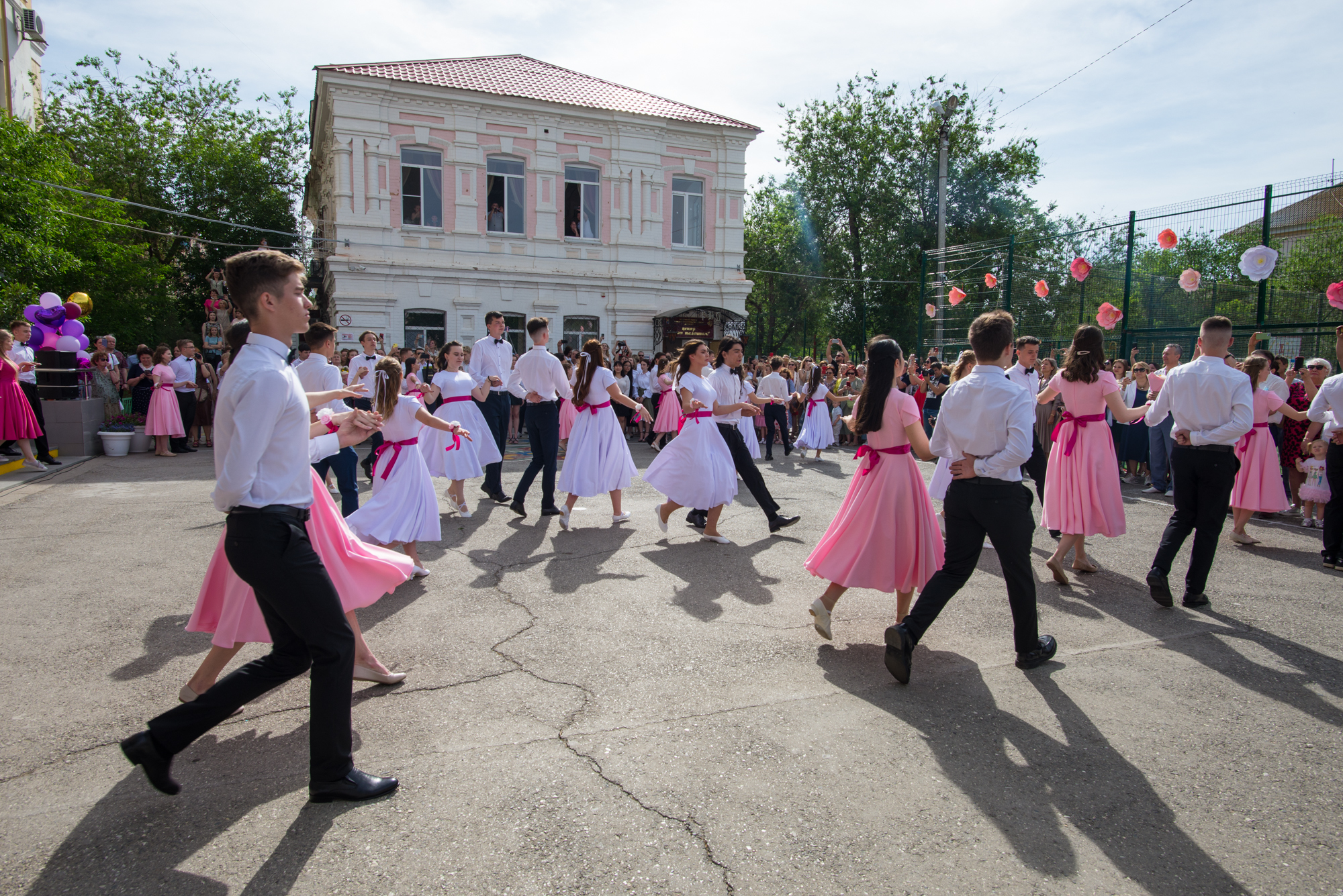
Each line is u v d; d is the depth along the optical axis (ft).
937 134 101.09
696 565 19.10
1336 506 19.13
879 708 11.19
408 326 63.52
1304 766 9.70
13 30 70.90
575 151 67.51
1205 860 7.80
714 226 73.31
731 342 22.72
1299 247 35.68
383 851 7.81
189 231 90.02
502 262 65.82
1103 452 17.49
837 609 15.89
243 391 8.02
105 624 14.52
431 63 68.44
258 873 7.45
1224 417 15.44
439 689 11.73
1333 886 7.43
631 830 8.18
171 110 94.58
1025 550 12.09
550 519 24.56
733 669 12.59
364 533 16.84
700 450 21.16
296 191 100.27
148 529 22.47
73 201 68.28
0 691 11.60
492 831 8.14
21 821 8.32
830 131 105.29
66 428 39.09
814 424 41.16
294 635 8.98
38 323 39.65
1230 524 24.95
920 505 13.64
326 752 8.57
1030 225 104.37
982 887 7.35
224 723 10.70
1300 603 16.42
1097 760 9.75
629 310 69.82
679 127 70.44
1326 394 19.38
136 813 8.48
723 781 9.14
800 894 7.22
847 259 107.14
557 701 11.34
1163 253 39.93
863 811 8.58
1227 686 12.08
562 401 38.42
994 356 11.86
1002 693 11.76
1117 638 14.26
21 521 23.45
